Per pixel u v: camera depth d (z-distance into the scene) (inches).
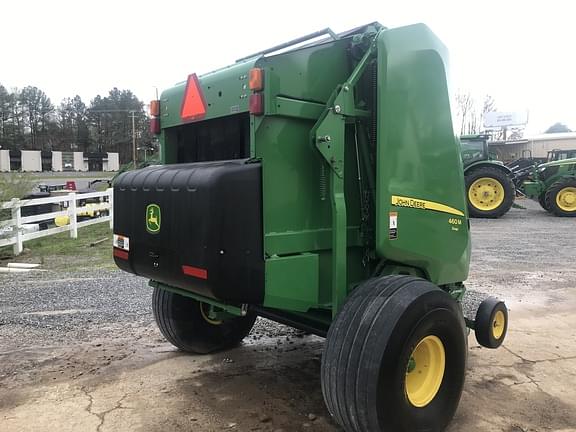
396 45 127.7
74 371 162.9
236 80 120.3
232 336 183.2
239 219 110.3
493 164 614.2
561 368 170.6
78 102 3764.8
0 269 326.0
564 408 142.4
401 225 131.0
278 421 131.9
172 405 140.3
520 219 611.2
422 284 118.7
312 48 123.0
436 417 120.6
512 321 221.3
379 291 115.0
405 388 113.0
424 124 135.1
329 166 119.8
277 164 116.5
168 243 121.6
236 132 128.4
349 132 131.3
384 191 126.0
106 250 406.3
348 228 132.4
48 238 466.3
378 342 107.0
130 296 257.0
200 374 161.8
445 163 142.7
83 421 131.0
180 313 170.2
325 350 113.6
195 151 144.2
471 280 295.9
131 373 161.9
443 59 140.2
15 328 205.3
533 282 291.7
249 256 111.7
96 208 526.3
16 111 3607.3
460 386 128.0
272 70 114.8
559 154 850.1
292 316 150.7
